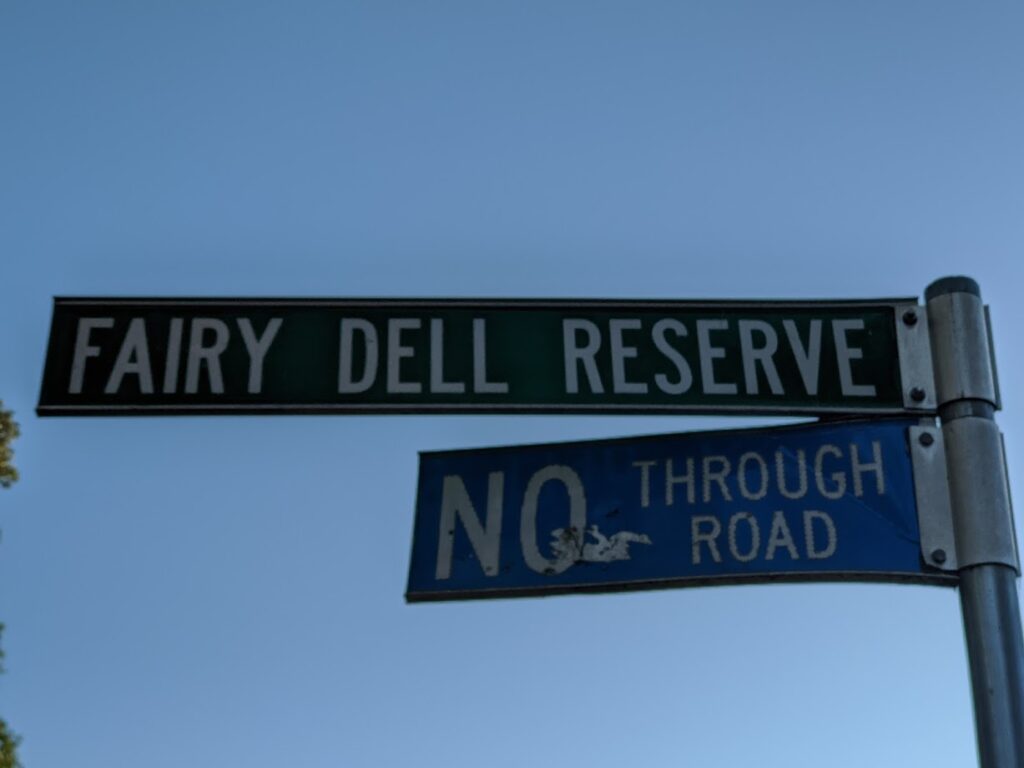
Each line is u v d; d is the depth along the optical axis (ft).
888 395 6.81
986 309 6.98
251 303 6.88
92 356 6.73
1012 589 6.43
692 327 6.91
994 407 6.79
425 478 6.85
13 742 14.73
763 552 6.56
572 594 6.56
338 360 6.79
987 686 6.23
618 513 6.70
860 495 6.65
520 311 6.91
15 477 15.58
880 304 6.97
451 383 6.75
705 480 6.74
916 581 6.49
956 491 6.61
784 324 6.93
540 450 6.87
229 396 6.70
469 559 6.66
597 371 6.80
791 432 6.81
